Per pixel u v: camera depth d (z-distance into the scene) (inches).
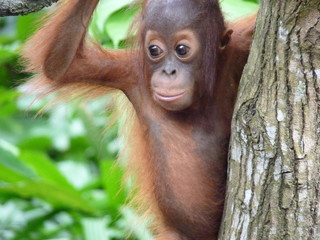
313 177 216.2
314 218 216.5
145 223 323.3
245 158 226.5
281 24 218.5
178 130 276.4
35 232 438.3
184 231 279.7
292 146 217.5
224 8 328.5
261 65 223.3
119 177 390.6
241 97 228.5
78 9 278.4
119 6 325.1
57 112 511.8
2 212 447.2
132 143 306.2
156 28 264.4
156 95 263.9
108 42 357.1
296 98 218.2
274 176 220.1
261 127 221.5
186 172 273.1
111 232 400.2
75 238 419.2
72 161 487.5
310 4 213.3
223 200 274.5
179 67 265.1
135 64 282.8
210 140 275.9
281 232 220.1
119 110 314.2
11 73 485.1
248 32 280.4
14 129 505.7
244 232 227.1
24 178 397.7
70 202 393.1
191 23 263.9
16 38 480.1
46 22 295.4
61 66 285.7
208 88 271.0
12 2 220.2
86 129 434.6
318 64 217.2
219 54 274.8
